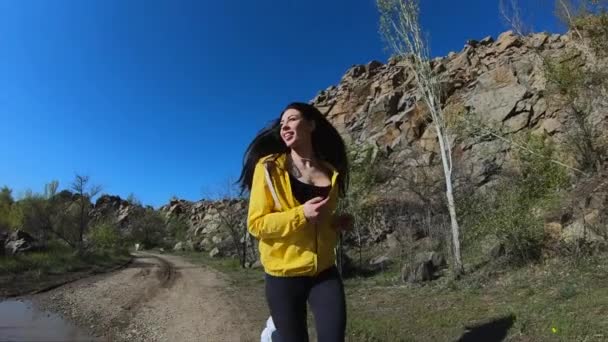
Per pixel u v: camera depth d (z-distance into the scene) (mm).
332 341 2438
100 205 92875
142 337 10766
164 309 14820
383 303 11766
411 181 24188
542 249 12352
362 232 24250
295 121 2742
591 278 9461
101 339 10602
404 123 32688
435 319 8844
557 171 16125
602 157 16156
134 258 46562
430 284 13664
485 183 21906
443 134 16062
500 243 13742
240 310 13727
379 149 28203
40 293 18625
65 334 11109
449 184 15102
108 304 15906
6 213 49938
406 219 23234
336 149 2959
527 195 15406
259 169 2646
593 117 17141
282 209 2559
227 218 41531
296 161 2775
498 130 19703
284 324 2535
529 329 7281
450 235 16766
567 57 14961
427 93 16766
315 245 2559
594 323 6762
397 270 17875
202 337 10438
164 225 85375
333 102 49312
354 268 19625
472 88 30312
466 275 13281
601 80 14016
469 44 37875
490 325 7879
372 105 40438
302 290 2580
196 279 25031
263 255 2621
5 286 19734
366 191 21469
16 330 11508
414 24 16859
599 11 13125
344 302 2559
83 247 36812
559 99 16203
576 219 12719
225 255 48562
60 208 50781
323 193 2639
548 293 9266
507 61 29781
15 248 30453
